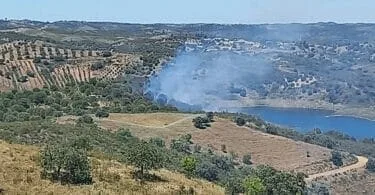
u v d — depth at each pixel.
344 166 147.62
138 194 44.69
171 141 119.50
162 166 55.94
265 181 60.66
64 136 80.56
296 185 62.59
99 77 196.88
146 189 46.53
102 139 83.81
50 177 44.56
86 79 192.38
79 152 46.81
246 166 113.38
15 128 81.25
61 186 43.09
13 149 51.03
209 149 125.50
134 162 51.28
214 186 55.81
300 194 62.84
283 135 158.38
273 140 145.38
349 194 129.25
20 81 177.25
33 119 113.31
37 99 141.25
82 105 144.12
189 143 123.56
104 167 50.62
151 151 51.97
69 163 45.06
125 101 159.25
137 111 148.75
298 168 134.88
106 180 46.81
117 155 60.75
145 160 51.19
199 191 50.34
